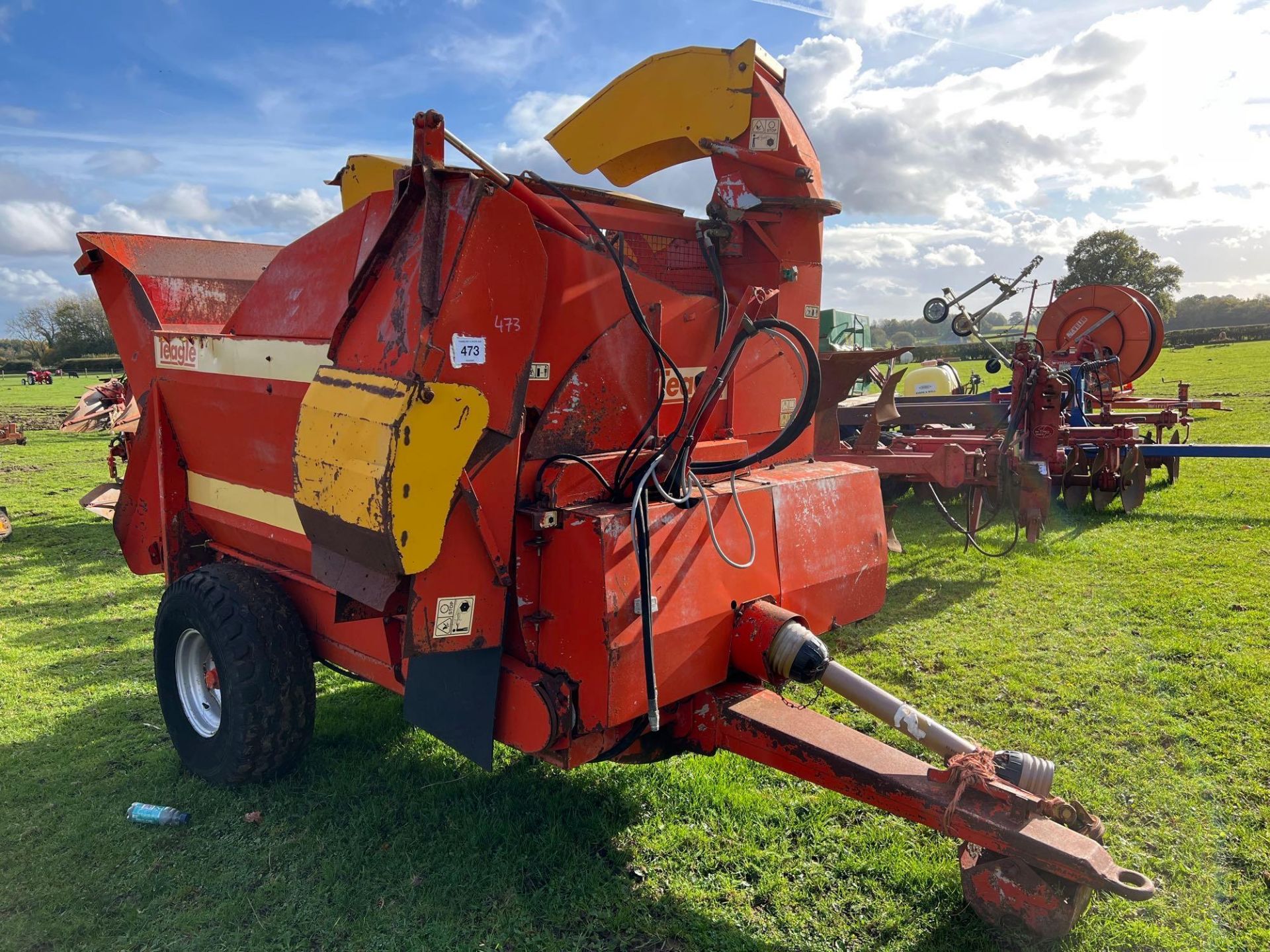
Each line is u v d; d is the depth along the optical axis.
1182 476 11.21
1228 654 5.02
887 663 5.13
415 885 3.09
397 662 3.37
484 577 2.84
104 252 4.59
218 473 4.24
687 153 4.21
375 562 2.66
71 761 4.18
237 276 5.10
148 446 4.64
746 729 2.93
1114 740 4.11
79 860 3.33
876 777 2.61
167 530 4.55
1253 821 3.39
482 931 2.84
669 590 2.92
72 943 2.85
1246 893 2.96
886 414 7.73
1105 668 4.95
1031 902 2.44
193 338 4.07
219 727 3.78
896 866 3.11
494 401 2.75
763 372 3.82
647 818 3.49
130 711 4.78
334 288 3.25
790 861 3.19
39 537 9.46
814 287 4.01
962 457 7.14
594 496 3.04
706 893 3.02
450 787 3.75
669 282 3.76
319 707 4.71
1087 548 7.65
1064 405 9.31
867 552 3.86
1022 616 5.91
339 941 2.82
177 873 3.22
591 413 3.12
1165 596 6.16
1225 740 4.05
